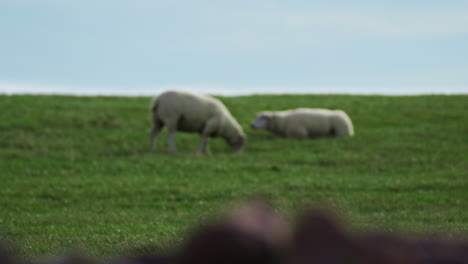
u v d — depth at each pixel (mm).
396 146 54438
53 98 77812
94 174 45062
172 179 42438
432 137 58719
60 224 28016
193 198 36719
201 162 47875
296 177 42812
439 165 48250
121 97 82938
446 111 74688
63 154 52031
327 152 52938
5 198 36375
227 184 40188
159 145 57969
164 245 14383
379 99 85188
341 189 38906
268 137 61531
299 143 57406
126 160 49188
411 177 43281
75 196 37219
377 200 35000
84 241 19922
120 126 65000
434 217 30109
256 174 44375
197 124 53500
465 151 53000
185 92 53906
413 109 76375
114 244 18609
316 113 61156
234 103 80125
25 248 17859
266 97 88062
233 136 54625
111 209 33969
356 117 73188
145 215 31094
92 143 57062
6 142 55406
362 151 53219
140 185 39938
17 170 46000
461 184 39656
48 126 62312
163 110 53219
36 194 37469
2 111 66188
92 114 67938
